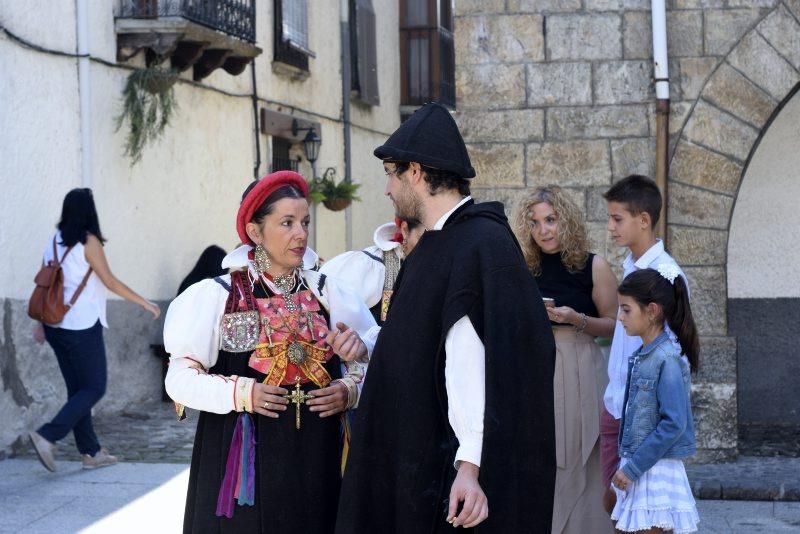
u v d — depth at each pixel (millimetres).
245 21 13922
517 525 3213
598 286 5344
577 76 7957
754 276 9633
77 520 6910
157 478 8133
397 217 3678
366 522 3387
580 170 7957
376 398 3418
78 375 8234
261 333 3881
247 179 15164
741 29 7859
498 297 3289
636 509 4660
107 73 11375
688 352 4773
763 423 9625
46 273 8133
